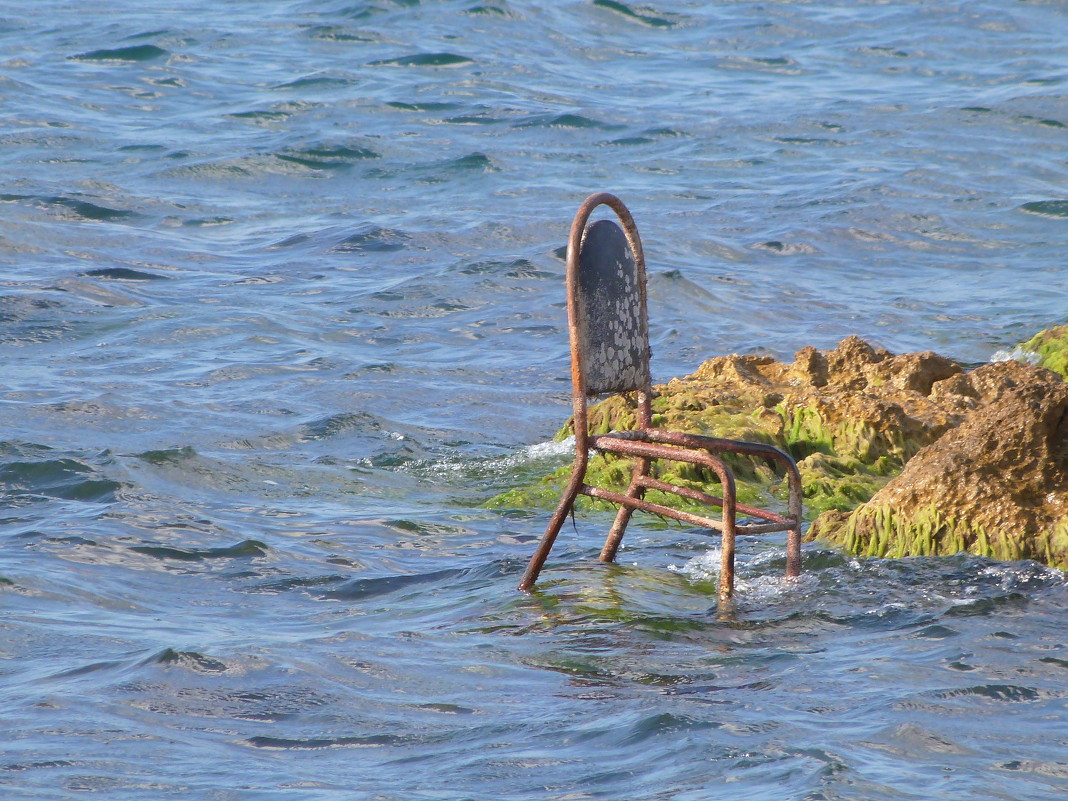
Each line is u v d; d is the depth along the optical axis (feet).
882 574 81.61
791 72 384.68
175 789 50.31
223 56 373.40
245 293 183.21
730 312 180.04
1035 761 52.90
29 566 80.89
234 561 85.35
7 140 274.36
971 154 287.89
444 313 177.37
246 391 138.00
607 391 79.82
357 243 213.66
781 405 117.60
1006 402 89.92
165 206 234.99
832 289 193.16
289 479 108.68
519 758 53.52
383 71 362.53
